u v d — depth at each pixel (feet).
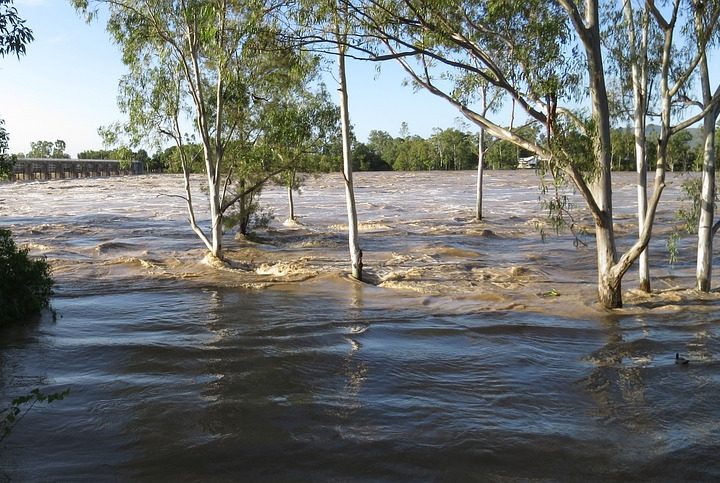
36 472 21.30
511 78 41.16
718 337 38.34
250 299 50.16
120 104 61.52
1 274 43.16
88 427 25.13
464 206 151.23
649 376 31.58
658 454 22.79
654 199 42.39
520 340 38.14
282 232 96.17
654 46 45.39
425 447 23.34
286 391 29.37
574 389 29.81
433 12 40.68
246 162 65.31
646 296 48.98
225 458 22.44
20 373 32.04
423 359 34.32
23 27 28.32
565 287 54.75
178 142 64.39
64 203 170.19
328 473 21.34
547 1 41.32
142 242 87.04
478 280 58.34
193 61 60.49
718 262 66.74
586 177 42.75
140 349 36.04
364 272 62.18
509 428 25.13
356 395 28.86
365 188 234.99
